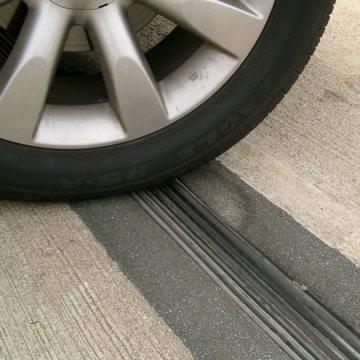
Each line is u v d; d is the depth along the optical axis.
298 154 1.75
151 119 1.41
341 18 2.46
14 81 1.28
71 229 1.47
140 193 1.59
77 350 1.21
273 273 1.39
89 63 1.96
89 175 1.45
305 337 1.27
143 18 1.48
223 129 1.48
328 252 1.46
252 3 1.31
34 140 1.37
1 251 1.40
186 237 1.47
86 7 1.27
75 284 1.34
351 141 1.81
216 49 1.39
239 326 1.28
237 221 1.52
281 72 1.42
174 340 1.24
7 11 1.42
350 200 1.60
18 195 1.46
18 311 1.27
